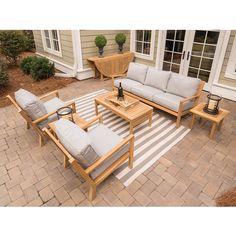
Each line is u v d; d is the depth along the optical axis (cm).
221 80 508
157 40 615
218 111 345
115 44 694
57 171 282
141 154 311
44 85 603
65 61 696
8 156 309
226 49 472
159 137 351
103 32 639
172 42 582
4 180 268
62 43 662
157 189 255
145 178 270
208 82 538
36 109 294
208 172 279
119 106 370
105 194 249
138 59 707
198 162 296
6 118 414
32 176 274
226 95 504
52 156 309
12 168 287
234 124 392
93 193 239
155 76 440
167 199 242
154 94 408
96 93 546
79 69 628
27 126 373
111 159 242
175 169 284
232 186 257
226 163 294
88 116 425
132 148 264
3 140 345
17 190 255
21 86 593
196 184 261
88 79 656
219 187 256
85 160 204
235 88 484
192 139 346
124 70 688
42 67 631
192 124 370
